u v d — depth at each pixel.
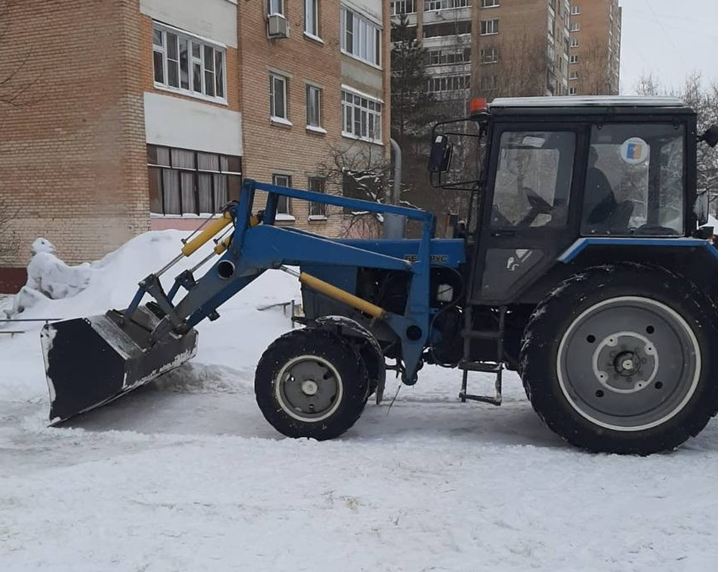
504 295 4.59
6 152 13.22
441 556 2.88
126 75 12.26
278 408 4.64
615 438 4.26
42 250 10.13
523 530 3.11
